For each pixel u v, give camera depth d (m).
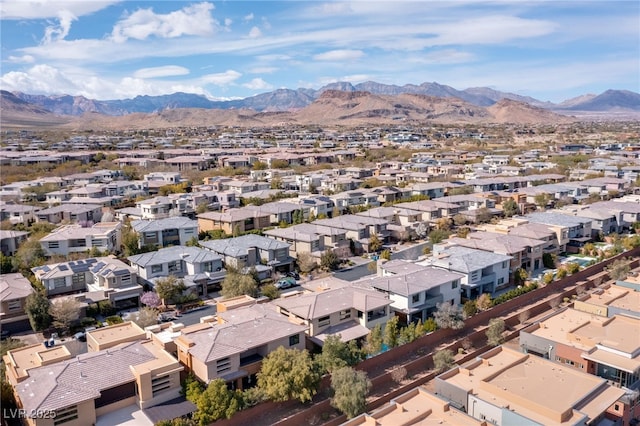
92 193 126.56
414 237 103.06
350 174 169.50
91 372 41.16
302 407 45.84
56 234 85.81
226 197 123.56
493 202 120.31
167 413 40.81
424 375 52.28
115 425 39.12
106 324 61.91
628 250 91.75
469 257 74.19
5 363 47.53
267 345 48.12
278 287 74.50
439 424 36.88
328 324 55.66
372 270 82.19
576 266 80.31
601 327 53.38
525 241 83.00
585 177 158.75
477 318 64.44
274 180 153.50
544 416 37.31
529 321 66.25
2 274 72.25
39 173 170.25
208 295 73.00
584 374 42.97
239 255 78.19
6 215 105.75
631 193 139.25
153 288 70.19
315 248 87.81
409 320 60.94
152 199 117.62
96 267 71.31
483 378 42.28
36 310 59.59
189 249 78.50
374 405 46.59
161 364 43.19
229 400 42.22
